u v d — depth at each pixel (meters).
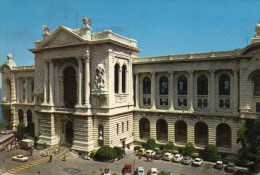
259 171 45.44
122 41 62.81
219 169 49.25
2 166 50.19
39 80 69.06
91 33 60.06
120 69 61.84
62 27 60.97
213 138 56.66
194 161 51.78
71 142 63.03
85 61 59.19
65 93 65.31
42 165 51.06
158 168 49.62
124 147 62.59
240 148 50.91
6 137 73.50
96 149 56.59
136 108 66.19
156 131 63.94
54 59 64.44
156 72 63.62
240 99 52.91
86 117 57.75
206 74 58.09
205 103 58.44
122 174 45.88
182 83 61.41
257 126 45.66
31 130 76.44
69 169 48.69
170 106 61.88
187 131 59.78
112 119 57.97
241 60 52.69
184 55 60.19
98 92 57.28
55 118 64.25
